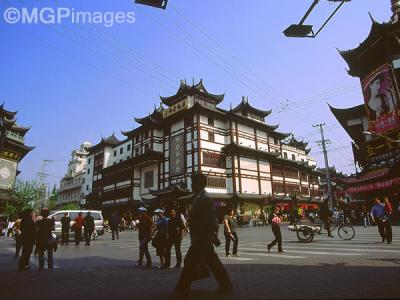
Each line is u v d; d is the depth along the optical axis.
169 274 6.64
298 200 50.84
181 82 45.12
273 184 47.91
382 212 11.38
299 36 7.92
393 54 26.30
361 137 33.22
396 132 25.48
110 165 59.12
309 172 59.47
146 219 8.73
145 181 48.12
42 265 8.24
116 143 61.34
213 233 4.65
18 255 12.12
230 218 9.95
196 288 4.94
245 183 42.59
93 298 4.56
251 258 8.94
